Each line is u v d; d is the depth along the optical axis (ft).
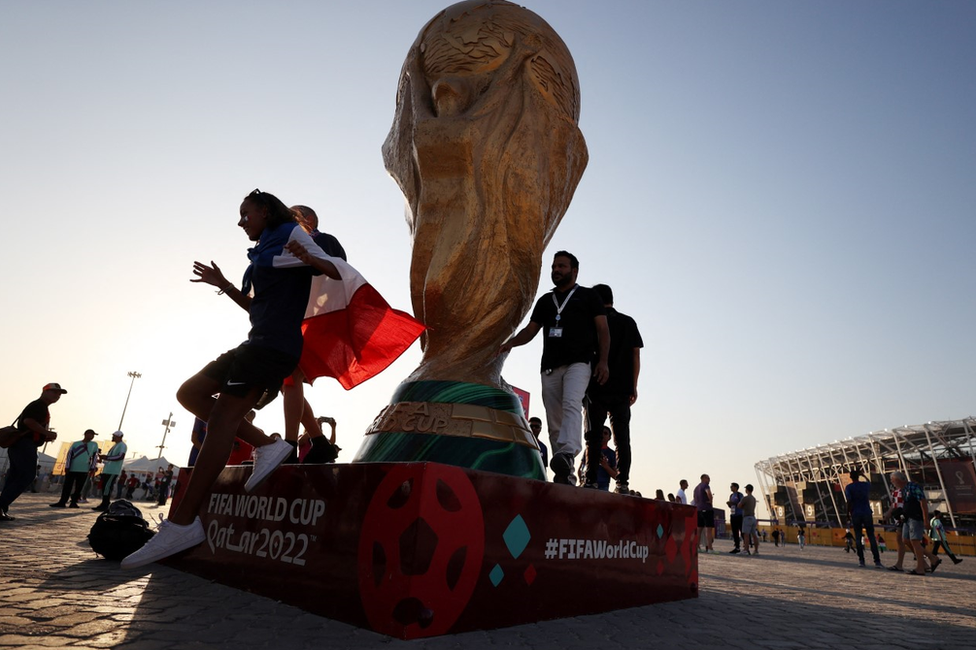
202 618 7.97
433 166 13.75
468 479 8.27
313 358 12.99
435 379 12.49
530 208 13.78
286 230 10.66
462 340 13.12
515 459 11.75
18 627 6.73
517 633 8.42
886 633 11.66
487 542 8.49
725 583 21.15
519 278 13.83
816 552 70.44
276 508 9.93
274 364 9.86
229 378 9.78
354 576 8.05
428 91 14.67
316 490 9.16
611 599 11.57
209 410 10.66
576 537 10.62
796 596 17.80
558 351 15.39
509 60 14.33
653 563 13.42
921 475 186.91
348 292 11.40
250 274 11.60
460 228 13.39
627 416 17.62
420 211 13.88
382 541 7.79
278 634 7.28
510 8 15.08
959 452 180.14
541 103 14.44
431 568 7.51
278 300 10.25
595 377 15.90
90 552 14.61
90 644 6.31
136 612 8.09
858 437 206.80
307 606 8.69
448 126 13.57
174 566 12.96
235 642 6.83
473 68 14.37
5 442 22.17
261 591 9.76
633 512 12.72
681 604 13.80
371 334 12.33
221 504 11.75
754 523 50.34
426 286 13.30
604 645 8.29
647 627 10.20
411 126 14.73
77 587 9.69
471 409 11.98
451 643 7.30
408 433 11.68
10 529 18.63
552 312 16.02
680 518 15.02
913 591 22.15
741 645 9.33
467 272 13.26
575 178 15.87
